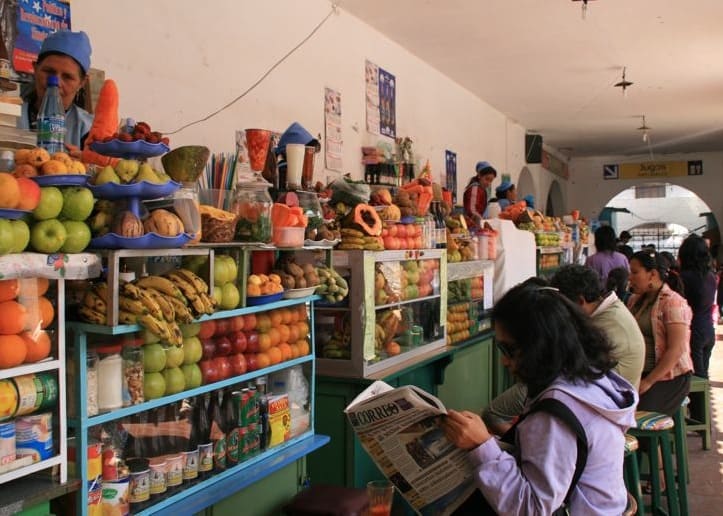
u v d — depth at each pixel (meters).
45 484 1.73
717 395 7.45
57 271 1.71
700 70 8.34
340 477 3.48
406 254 4.01
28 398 1.65
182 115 3.96
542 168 14.39
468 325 5.19
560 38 6.94
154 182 1.95
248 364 2.56
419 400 1.80
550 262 7.64
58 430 1.74
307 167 3.31
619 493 1.78
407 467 1.92
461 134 8.95
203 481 2.31
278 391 2.82
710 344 5.80
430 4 5.81
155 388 2.12
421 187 4.47
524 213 7.04
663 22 6.52
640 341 3.28
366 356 3.50
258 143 3.04
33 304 1.67
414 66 7.37
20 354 1.63
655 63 8.01
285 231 2.74
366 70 6.22
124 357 2.04
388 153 6.60
